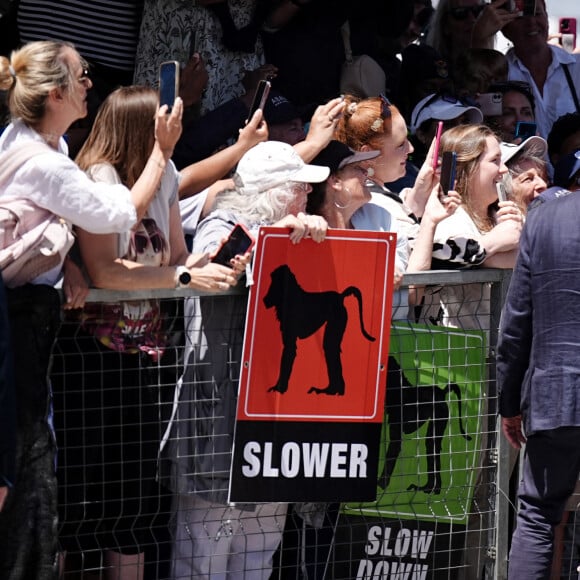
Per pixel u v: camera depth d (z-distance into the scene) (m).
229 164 11.27
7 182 8.95
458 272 10.80
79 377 9.67
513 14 16.77
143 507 10.02
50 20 13.20
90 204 8.84
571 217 10.23
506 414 10.70
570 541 12.45
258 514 10.47
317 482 10.16
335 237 9.87
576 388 10.12
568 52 17.86
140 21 13.60
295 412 10.01
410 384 10.66
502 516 11.16
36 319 8.90
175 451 10.07
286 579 10.91
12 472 8.24
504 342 10.56
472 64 15.45
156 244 9.88
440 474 10.90
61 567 9.70
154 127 9.62
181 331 10.10
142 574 10.18
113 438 9.84
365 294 10.04
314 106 13.76
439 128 11.80
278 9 13.94
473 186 11.76
